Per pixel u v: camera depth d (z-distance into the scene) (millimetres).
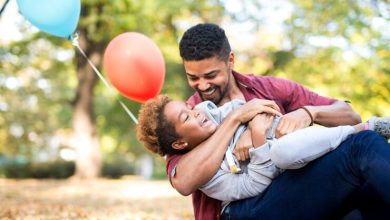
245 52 15266
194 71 2686
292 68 14180
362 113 11664
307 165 2420
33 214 5633
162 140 2656
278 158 2355
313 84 13195
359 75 11500
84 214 5816
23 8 3596
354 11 11367
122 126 19828
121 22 12070
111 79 3369
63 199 7961
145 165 27891
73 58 16547
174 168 2592
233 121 2604
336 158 2346
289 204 2424
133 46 3277
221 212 2682
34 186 11008
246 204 2553
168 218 5762
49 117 23297
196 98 2939
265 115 2604
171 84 17438
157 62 3324
